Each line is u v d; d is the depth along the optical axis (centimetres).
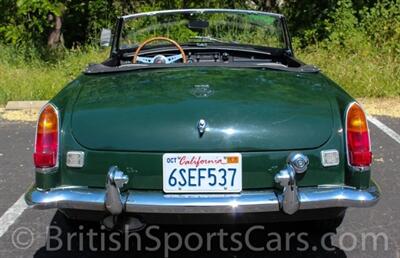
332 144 314
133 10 1155
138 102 321
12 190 498
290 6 1162
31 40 1084
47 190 318
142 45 484
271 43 513
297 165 307
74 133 316
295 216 315
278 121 311
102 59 981
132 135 309
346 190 312
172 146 305
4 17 1088
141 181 309
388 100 854
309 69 383
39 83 883
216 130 306
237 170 306
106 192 304
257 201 301
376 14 1079
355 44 1022
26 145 646
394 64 942
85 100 330
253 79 351
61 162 318
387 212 439
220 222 310
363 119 320
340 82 889
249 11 497
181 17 521
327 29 1087
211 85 337
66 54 1047
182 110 312
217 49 528
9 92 859
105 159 310
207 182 305
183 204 300
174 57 513
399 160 573
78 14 1161
